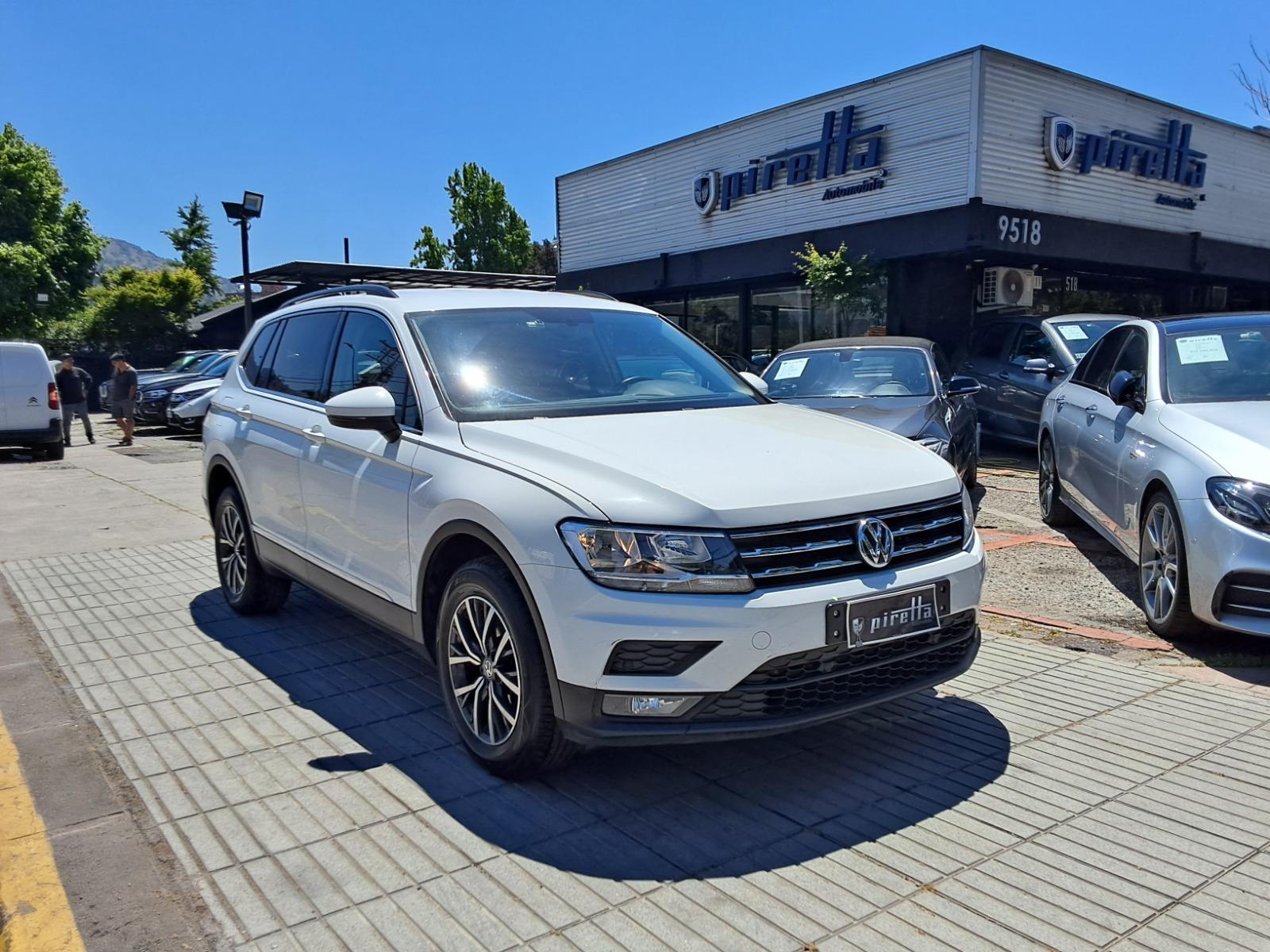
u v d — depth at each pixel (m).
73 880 2.94
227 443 5.58
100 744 3.96
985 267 16.77
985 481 10.63
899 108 15.67
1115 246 17.02
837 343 10.00
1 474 13.26
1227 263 19.45
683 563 3.07
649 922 2.71
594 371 4.43
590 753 3.83
